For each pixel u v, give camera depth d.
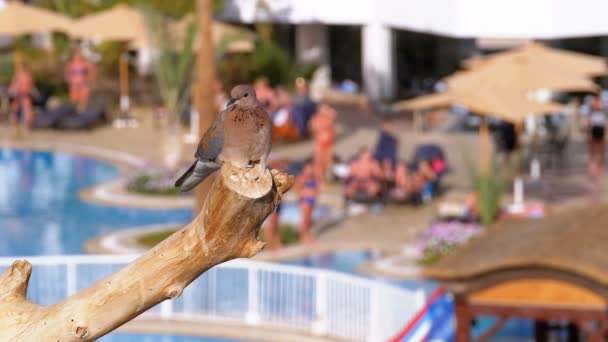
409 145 41.25
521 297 16.91
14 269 6.77
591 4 41.91
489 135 42.25
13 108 43.44
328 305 21.70
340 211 32.25
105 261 21.92
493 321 23.14
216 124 6.39
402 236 29.25
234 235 6.24
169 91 41.03
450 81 37.31
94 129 43.88
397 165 33.53
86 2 53.19
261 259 27.06
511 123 37.50
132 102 48.03
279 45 54.12
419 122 43.69
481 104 31.52
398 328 20.62
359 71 60.00
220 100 41.06
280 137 41.09
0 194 34.78
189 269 6.37
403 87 56.78
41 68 50.38
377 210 32.16
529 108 31.73
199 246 6.28
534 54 38.34
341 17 48.22
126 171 37.66
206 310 22.56
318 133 34.91
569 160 40.12
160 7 42.94
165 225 30.83
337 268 26.52
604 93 49.84
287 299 22.16
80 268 24.20
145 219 31.58
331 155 36.44
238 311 22.53
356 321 21.03
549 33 42.34
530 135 40.00
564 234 17.78
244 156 6.34
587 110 46.19
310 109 42.06
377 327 20.81
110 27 44.16
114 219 31.47
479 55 57.09
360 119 46.94
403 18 46.75
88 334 6.46
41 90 49.31
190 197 33.81
